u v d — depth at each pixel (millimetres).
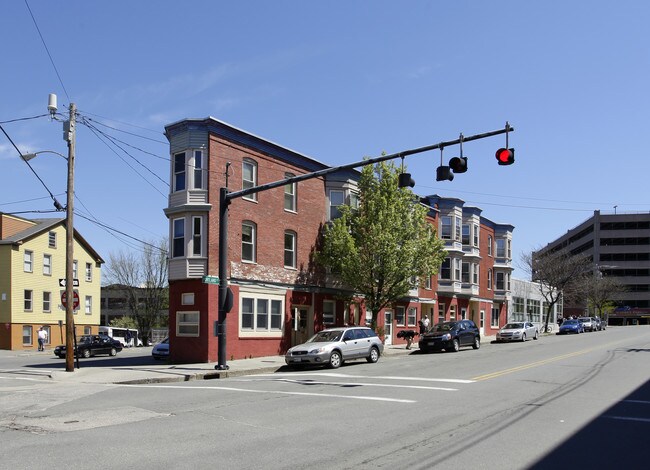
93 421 10555
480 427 9977
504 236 52969
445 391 14586
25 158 21000
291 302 28078
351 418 10773
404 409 11812
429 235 30000
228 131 25578
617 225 117000
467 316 46375
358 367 22141
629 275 115000
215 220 24641
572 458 8016
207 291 24047
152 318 60906
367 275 28219
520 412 11516
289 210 28547
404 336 32750
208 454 8031
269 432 9500
